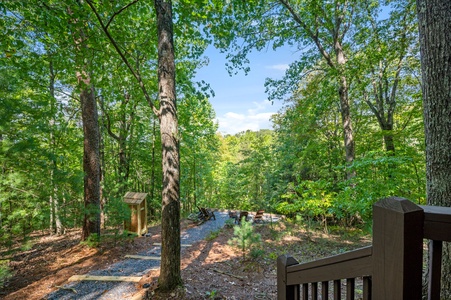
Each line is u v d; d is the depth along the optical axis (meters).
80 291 4.18
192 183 18.42
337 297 1.18
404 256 0.77
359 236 8.15
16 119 4.43
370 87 9.94
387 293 0.83
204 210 12.21
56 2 4.56
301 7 9.16
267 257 6.18
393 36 7.36
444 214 0.76
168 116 3.98
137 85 8.62
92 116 6.90
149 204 13.33
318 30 9.37
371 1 8.39
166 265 3.90
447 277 2.23
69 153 9.62
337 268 1.15
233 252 6.55
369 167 6.41
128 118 12.94
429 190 2.37
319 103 9.41
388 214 0.83
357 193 6.60
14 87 4.27
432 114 2.31
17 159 4.30
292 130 12.30
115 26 5.12
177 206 3.99
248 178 18.53
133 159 13.34
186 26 5.27
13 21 4.75
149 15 5.96
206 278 4.77
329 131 12.45
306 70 10.28
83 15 4.38
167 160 3.94
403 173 6.42
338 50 9.05
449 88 2.19
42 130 4.71
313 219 11.03
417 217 0.78
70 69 5.88
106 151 13.70
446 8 2.19
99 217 6.97
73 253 6.14
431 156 2.34
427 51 2.32
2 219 4.19
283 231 8.77
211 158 21.36
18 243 4.57
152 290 3.93
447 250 2.24
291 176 14.78
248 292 4.23
